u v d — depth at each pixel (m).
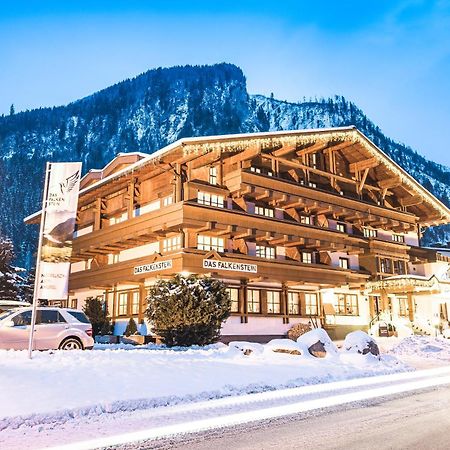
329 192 30.89
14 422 7.49
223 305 21.80
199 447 6.43
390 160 35.31
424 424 7.90
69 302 36.50
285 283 29.66
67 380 10.13
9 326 15.20
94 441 6.71
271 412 8.84
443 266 40.06
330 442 6.68
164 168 25.58
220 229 24.61
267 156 28.20
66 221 13.52
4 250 44.09
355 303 35.25
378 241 34.41
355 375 14.87
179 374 11.75
